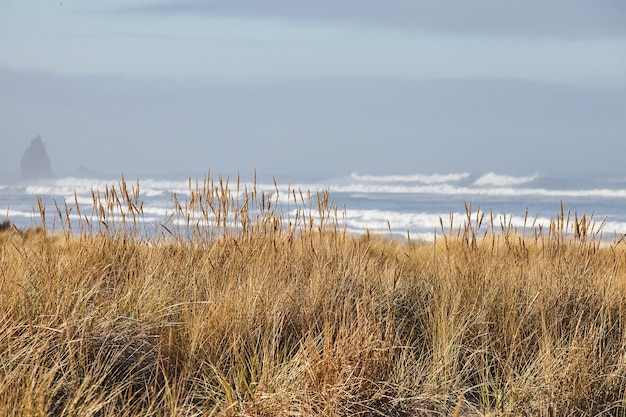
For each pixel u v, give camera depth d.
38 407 6.11
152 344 8.29
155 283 9.52
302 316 8.97
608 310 9.54
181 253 11.10
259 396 7.14
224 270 10.53
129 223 12.24
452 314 8.98
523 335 9.23
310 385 7.39
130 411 7.20
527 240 16.53
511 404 7.62
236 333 8.45
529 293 10.12
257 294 8.87
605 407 7.70
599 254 13.05
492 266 10.58
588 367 7.91
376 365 7.73
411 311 10.23
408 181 194.62
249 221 12.02
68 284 8.60
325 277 10.14
